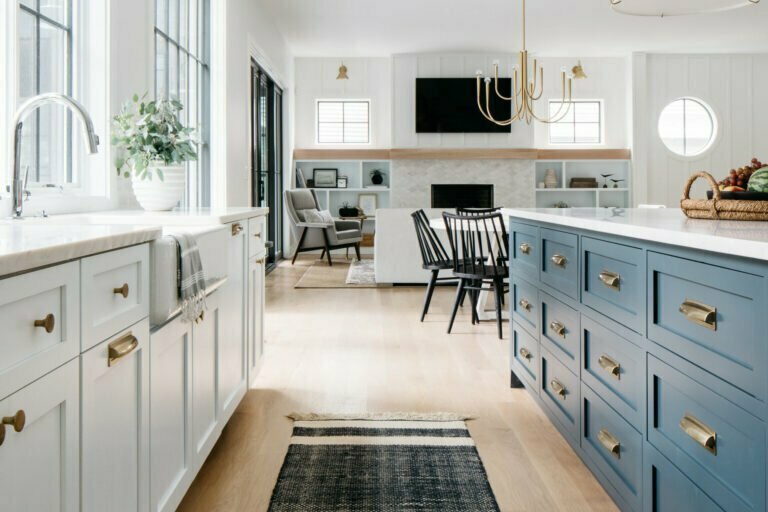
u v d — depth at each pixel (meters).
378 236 5.94
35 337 0.88
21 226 1.40
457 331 4.07
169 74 3.60
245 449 2.12
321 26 7.31
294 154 8.95
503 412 2.51
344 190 9.12
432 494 1.81
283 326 4.19
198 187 4.33
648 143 8.93
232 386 2.22
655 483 1.36
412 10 6.68
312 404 2.59
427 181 8.88
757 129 8.94
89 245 1.03
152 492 1.38
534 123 9.10
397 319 4.45
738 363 1.02
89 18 2.38
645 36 7.86
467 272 3.87
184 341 1.62
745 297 1.00
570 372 1.97
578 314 1.88
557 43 8.22
